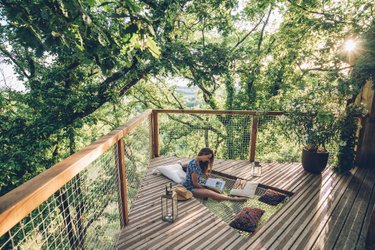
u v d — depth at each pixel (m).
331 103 3.91
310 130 3.97
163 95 13.74
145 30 1.77
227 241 2.50
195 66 7.30
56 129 7.07
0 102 7.25
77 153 1.58
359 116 4.04
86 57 1.99
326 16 6.21
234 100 11.27
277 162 4.76
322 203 3.22
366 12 5.70
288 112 4.23
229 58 7.38
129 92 11.21
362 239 2.52
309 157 4.12
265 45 10.38
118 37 1.97
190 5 7.47
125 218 2.73
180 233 2.62
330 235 2.58
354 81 3.79
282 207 3.12
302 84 9.51
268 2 6.73
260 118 4.77
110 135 2.22
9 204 0.84
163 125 11.80
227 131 5.48
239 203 3.36
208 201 3.42
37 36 1.65
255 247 2.41
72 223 1.46
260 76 9.84
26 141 6.72
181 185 3.63
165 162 4.73
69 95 7.34
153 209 3.08
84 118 7.97
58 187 1.17
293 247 2.41
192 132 9.46
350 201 3.26
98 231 1.99
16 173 6.77
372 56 3.64
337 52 4.73
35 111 7.54
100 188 2.04
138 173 3.74
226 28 8.85
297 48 7.72
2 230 0.79
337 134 3.98
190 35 10.28
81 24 1.70
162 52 6.43
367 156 4.38
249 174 4.21
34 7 1.62
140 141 3.90
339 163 4.18
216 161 4.85
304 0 6.28
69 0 1.54
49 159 7.68
